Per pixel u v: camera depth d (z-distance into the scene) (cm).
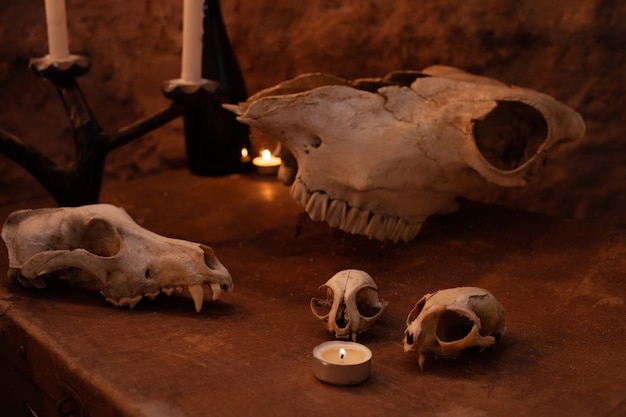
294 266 121
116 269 102
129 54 177
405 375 86
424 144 116
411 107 119
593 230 128
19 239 106
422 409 79
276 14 170
